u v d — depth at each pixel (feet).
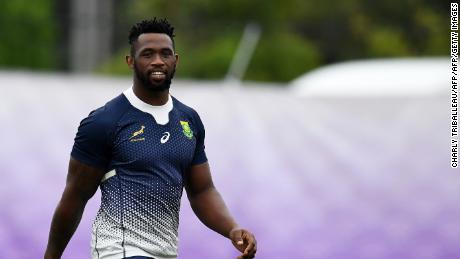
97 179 53.06
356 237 100.94
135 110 52.70
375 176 107.24
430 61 153.89
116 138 52.31
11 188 97.50
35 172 99.81
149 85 52.03
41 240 94.63
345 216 102.73
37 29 304.09
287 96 123.03
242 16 302.04
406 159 108.88
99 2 391.65
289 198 104.17
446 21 341.21
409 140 111.65
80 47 385.70
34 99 108.17
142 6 317.01
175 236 53.67
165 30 52.54
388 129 113.80
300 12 323.98
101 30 391.65
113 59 356.59
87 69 384.68
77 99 110.73
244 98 119.55
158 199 52.42
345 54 345.51
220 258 96.89
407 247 100.37
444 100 118.93
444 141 110.93
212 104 117.80
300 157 108.99
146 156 52.31
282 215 102.37
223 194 103.40
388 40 333.01
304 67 298.97
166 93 53.31
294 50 298.35
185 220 98.84
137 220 52.24
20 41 300.40
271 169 107.14
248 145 109.91
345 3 341.21
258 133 111.75
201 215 55.72
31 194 97.60
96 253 53.01
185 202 99.96
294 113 116.98
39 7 305.94
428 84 126.11
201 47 301.02
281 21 303.89
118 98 53.06
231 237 53.83
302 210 103.04
